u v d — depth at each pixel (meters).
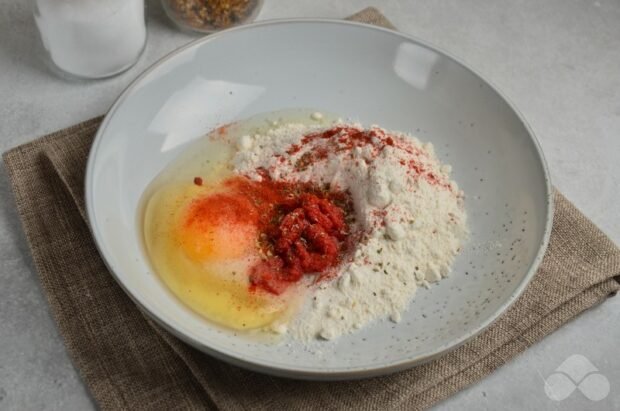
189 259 0.44
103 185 0.44
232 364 0.41
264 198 0.47
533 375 0.44
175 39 0.57
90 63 0.53
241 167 0.48
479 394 0.43
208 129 0.50
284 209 0.47
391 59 0.51
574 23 0.60
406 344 0.41
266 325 0.42
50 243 0.46
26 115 0.53
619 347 0.45
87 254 0.46
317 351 0.41
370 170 0.46
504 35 0.59
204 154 0.49
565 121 0.54
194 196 0.47
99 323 0.44
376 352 0.41
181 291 0.43
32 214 0.47
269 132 0.49
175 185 0.47
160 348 0.43
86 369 0.42
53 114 0.53
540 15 0.60
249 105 0.51
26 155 0.49
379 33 0.51
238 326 0.42
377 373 0.38
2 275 0.46
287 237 0.44
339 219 0.45
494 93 0.49
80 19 0.50
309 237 0.45
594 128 0.54
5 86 0.54
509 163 0.47
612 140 0.54
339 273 0.43
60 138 0.50
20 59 0.55
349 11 0.59
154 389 0.42
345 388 0.42
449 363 0.43
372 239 0.44
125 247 0.43
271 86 0.51
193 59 0.50
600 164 0.53
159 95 0.49
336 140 0.47
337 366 0.39
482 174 0.48
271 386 0.41
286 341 0.41
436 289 0.43
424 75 0.51
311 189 0.47
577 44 0.59
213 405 0.41
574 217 0.48
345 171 0.47
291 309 0.43
